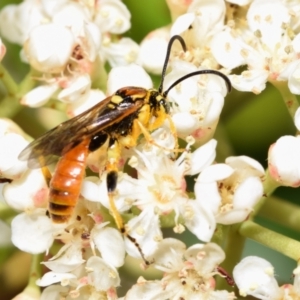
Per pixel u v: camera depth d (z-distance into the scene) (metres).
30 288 0.14
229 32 0.14
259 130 0.15
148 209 0.14
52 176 0.14
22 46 0.15
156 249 0.13
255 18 0.14
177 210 0.14
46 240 0.14
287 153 0.14
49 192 0.14
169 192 0.14
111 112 0.14
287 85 0.14
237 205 0.13
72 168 0.13
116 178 0.14
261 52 0.14
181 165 0.14
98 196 0.13
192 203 0.13
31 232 0.14
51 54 0.14
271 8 0.14
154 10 0.15
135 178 0.14
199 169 0.14
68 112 0.14
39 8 0.15
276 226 0.15
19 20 0.15
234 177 0.14
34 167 0.14
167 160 0.14
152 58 0.15
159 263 0.14
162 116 0.14
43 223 0.14
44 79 0.14
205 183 0.13
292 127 0.15
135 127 0.14
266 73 0.14
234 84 0.14
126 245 0.13
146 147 0.14
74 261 0.14
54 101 0.14
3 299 0.15
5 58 0.16
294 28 0.15
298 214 0.14
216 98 0.14
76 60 0.14
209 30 0.15
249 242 0.15
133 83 0.14
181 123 0.14
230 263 0.14
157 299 0.14
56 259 0.14
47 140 0.14
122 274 0.14
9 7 0.15
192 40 0.15
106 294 0.14
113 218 0.14
